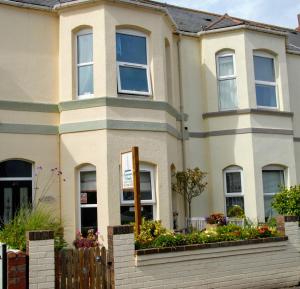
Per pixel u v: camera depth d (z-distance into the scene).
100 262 7.78
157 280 8.04
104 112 11.97
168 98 14.23
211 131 15.08
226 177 14.99
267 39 15.58
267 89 15.59
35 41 12.89
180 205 14.14
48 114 12.64
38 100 12.64
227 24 15.49
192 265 8.47
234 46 15.15
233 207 14.16
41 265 7.08
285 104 15.64
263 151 14.79
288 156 15.33
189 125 15.02
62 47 12.80
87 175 12.27
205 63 15.45
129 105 12.28
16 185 12.27
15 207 12.16
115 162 11.86
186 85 15.19
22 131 12.27
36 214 9.48
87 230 12.07
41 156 12.38
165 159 12.61
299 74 17.47
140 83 12.84
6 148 12.05
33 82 12.67
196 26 16.72
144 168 12.43
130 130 12.18
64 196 12.24
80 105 12.27
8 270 6.84
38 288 7.02
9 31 12.62
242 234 9.39
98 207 11.73
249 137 14.64
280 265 9.61
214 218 13.27
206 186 14.97
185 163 14.53
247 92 14.83
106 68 12.15
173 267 8.25
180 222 13.99
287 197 12.51
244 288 9.02
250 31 15.21
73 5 12.64
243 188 14.60
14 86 12.43
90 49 12.73
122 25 12.62
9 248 7.92
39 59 12.86
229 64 15.34
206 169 15.10
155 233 8.63
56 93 12.90
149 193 12.43
